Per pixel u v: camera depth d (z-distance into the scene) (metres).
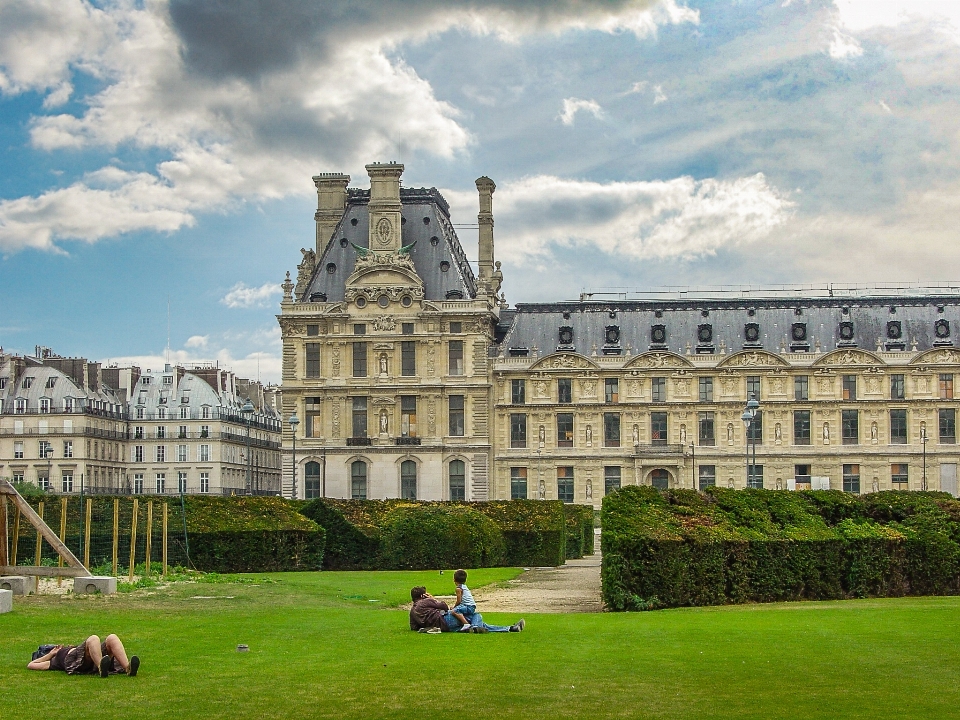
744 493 60.94
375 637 41.41
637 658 36.59
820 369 157.62
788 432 158.12
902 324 160.88
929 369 156.50
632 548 53.72
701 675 33.88
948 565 60.38
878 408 157.12
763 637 40.88
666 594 54.28
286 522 81.19
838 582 58.78
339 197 175.00
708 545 55.56
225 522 79.38
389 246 165.62
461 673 34.09
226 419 198.38
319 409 165.00
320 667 34.94
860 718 28.97
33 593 56.03
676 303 165.38
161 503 79.06
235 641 40.22
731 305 164.38
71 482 182.12
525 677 33.53
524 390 162.50
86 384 189.00
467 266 180.00
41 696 30.64
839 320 161.50
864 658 36.47
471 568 85.75
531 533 93.50
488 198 178.62
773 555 57.28
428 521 85.19
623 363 160.62
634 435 160.25
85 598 54.34
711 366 159.12
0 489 57.84
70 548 75.75
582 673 34.16
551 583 74.00
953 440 156.50
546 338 164.50
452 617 43.12
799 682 32.94
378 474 163.25
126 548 77.38
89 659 33.38
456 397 163.62
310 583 67.38
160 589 60.06
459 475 162.50
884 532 60.28
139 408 198.88
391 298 164.38
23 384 188.38
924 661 35.97
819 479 157.12
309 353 166.00
